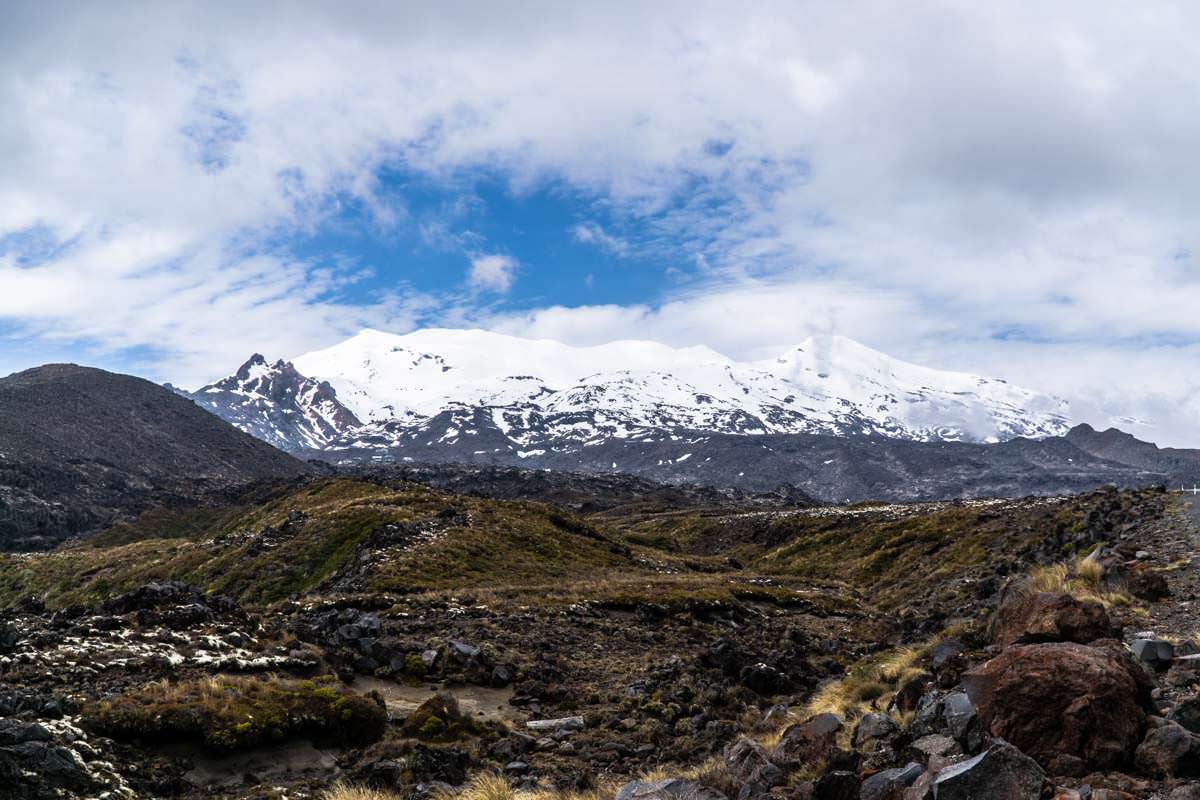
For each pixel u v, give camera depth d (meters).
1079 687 10.60
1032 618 15.16
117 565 101.88
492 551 70.75
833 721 15.48
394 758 19.47
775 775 12.98
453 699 23.73
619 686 30.23
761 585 71.19
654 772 18.64
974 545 69.75
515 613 42.44
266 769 18.59
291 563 78.62
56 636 24.44
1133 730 10.25
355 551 73.25
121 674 21.86
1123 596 21.34
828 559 93.88
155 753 18.09
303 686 21.86
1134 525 42.78
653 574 73.56
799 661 35.34
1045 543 53.34
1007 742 10.47
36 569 110.19
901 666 23.31
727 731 22.12
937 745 11.59
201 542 106.25
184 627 27.56
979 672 12.13
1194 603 20.00
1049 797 9.10
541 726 24.16
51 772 15.59
